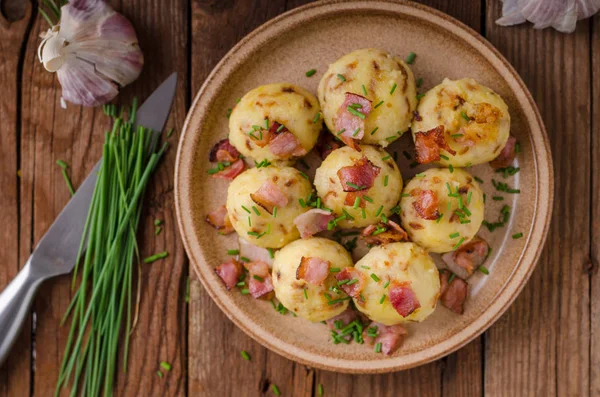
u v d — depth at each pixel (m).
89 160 0.67
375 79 0.59
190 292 0.66
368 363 0.63
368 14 0.63
